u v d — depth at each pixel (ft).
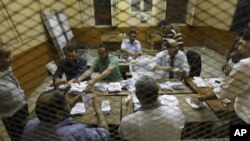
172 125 4.09
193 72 8.31
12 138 3.99
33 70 6.61
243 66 4.01
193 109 5.97
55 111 3.32
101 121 4.71
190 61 8.49
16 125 4.17
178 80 8.02
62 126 3.58
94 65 8.66
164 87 7.34
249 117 4.15
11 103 5.00
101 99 6.57
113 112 5.83
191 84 7.74
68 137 3.47
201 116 5.57
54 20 12.92
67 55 7.86
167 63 8.62
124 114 5.61
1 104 4.87
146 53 11.50
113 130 4.83
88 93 6.78
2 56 5.19
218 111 5.59
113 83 7.70
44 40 11.80
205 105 6.11
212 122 5.09
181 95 6.91
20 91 5.49
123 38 13.55
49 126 3.36
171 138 4.20
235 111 4.51
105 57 8.50
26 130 3.51
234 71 4.21
